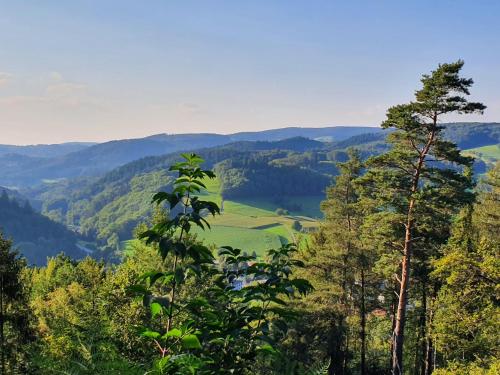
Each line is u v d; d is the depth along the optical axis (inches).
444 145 862.5
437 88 821.2
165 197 145.3
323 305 1023.0
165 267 643.5
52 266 1987.0
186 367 128.9
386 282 1186.6
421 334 1202.0
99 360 231.3
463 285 762.2
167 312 143.9
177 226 143.5
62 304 648.4
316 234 1322.6
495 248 772.0
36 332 727.1
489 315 735.7
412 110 859.4
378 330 1605.6
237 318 163.6
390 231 933.8
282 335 173.0
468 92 819.4
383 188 909.8
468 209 1016.2
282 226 7859.3
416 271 1107.9
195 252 145.6
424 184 907.4
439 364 1227.2
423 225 893.8
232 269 180.1
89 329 269.3
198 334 149.7
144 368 211.6
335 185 1241.4
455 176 871.1
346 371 1262.3
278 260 175.9
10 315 771.4
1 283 785.6
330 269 1130.0
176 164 146.0
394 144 936.9
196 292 487.2
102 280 786.2
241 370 158.9
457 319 781.9
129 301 519.8
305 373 186.7
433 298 1085.1
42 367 246.7
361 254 1072.2
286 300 970.1
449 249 954.7
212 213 148.1
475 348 765.9
